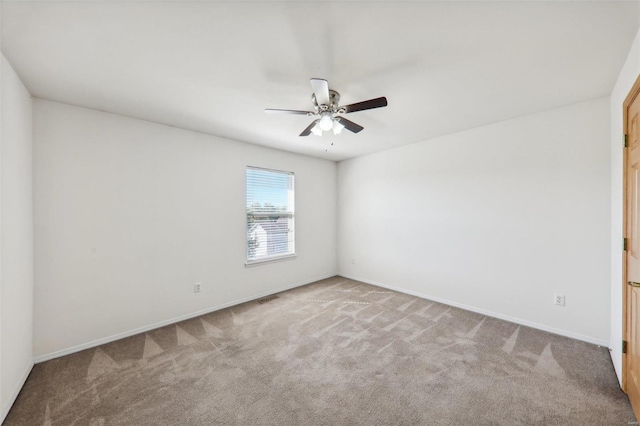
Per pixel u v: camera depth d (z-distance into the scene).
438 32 1.55
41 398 1.84
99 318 2.61
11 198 1.83
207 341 2.64
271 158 4.16
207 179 3.42
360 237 4.78
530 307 2.89
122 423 1.63
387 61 1.84
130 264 2.81
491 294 3.19
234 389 1.92
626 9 1.37
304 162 4.64
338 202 5.16
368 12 1.39
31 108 2.25
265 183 4.14
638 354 1.61
